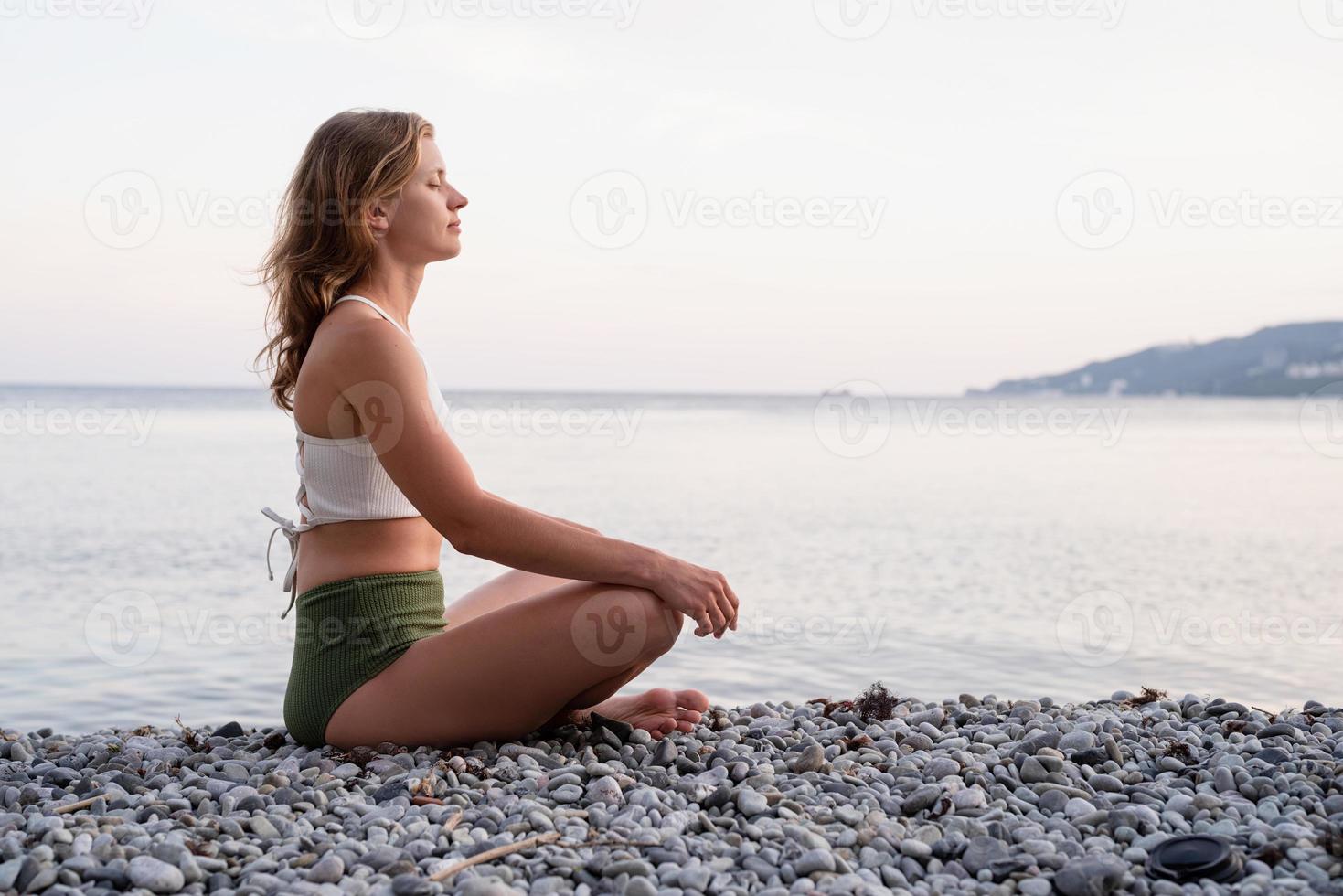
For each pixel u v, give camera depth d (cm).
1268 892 172
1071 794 230
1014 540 1148
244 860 195
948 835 202
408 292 273
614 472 2073
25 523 1228
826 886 179
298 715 263
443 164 271
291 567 275
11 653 575
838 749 271
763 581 875
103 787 244
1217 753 261
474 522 244
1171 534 1204
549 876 184
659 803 221
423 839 198
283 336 269
